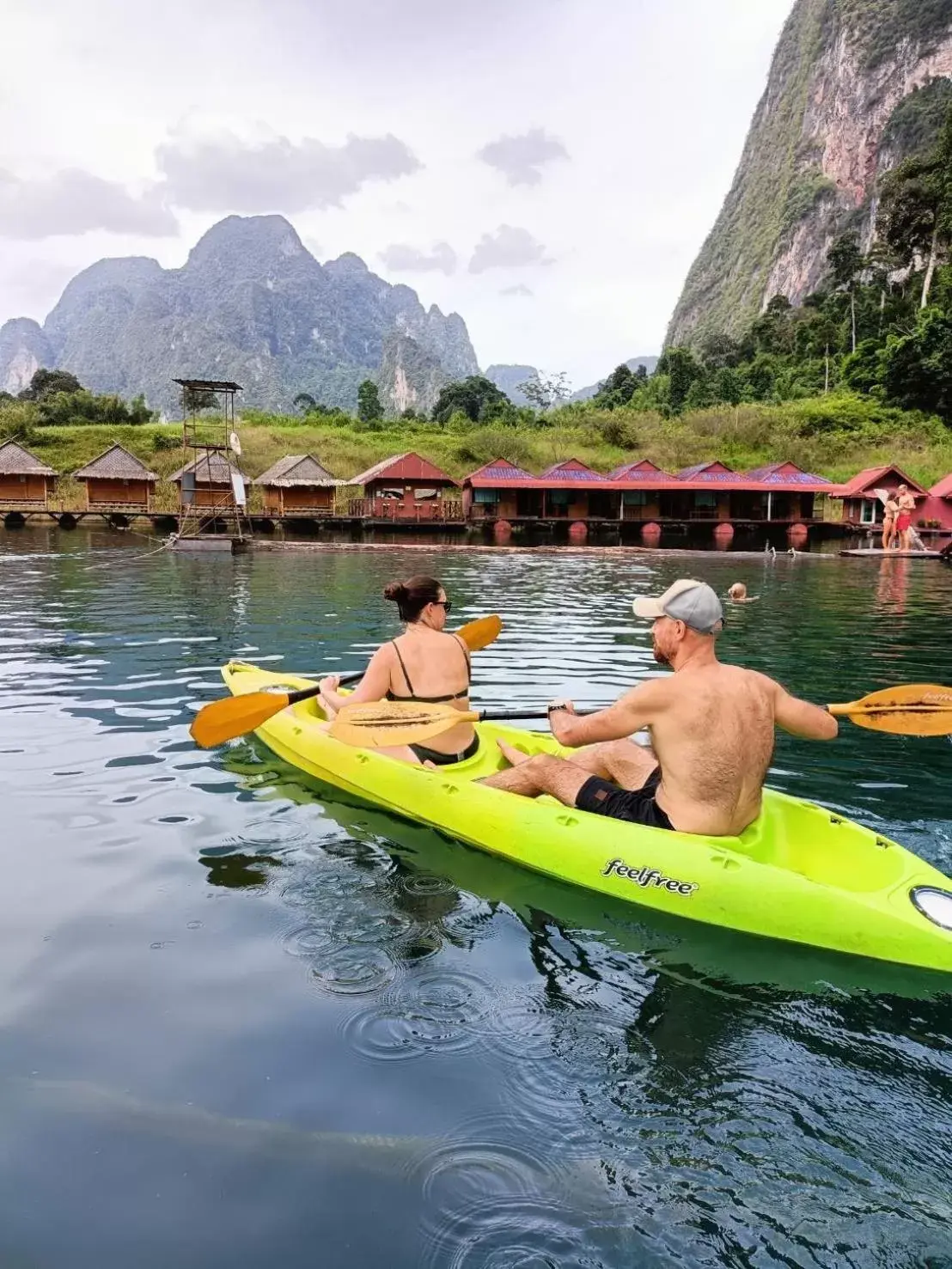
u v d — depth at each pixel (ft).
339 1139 7.36
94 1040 8.70
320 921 11.26
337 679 17.57
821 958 10.53
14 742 18.44
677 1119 7.69
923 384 172.76
